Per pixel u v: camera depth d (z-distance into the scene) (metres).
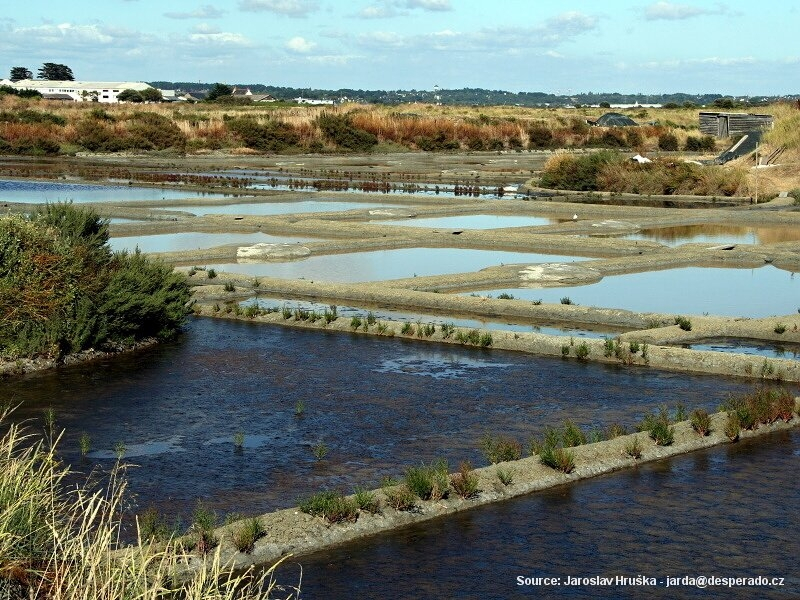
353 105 111.62
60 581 6.55
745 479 11.41
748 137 59.03
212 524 9.51
